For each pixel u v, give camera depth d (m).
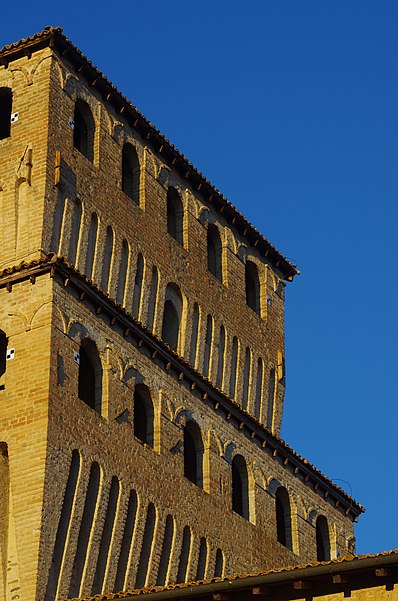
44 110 69.19
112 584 61.97
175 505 66.88
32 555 57.66
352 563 47.00
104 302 65.19
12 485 59.28
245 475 73.94
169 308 74.69
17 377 61.38
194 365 75.12
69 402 61.44
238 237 82.44
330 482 80.25
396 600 46.59
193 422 70.31
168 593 50.34
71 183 68.88
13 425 60.38
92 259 69.12
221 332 78.12
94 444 62.31
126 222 72.12
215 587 49.28
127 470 64.06
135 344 67.06
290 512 76.62
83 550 60.75
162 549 65.75
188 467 70.75
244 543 71.38
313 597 48.22
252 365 80.25
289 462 77.38
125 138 74.25
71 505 60.25
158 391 68.06
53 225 67.12
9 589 58.06
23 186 67.81
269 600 48.91
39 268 63.00
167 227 76.56
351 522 82.00
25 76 70.81
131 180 74.81
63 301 62.94
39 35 70.88
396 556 46.28
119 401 64.81
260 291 83.88
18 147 68.88
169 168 77.25
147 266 72.69
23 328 62.34
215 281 78.62
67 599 58.16
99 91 73.25
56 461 59.66
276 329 83.94
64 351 62.09
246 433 74.56
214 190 79.88
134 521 64.06
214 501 70.06
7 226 67.31
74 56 71.75
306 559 76.12
